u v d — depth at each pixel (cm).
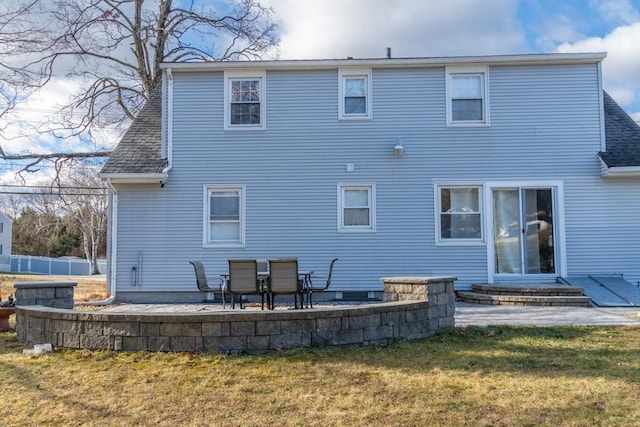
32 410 364
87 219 3859
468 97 1155
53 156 1767
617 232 1109
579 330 652
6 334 646
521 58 1130
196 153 1152
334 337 546
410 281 646
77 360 494
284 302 1113
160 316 521
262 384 422
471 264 1126
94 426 335
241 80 1173
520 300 984
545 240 1127
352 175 1145
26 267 3812
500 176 1134
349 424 337
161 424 339
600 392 398
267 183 1147
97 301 1100
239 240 1139
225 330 518
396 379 435
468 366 476
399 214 1138
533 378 438
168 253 1130
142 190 1140
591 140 1129
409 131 1150
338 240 1136
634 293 991
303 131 1155
